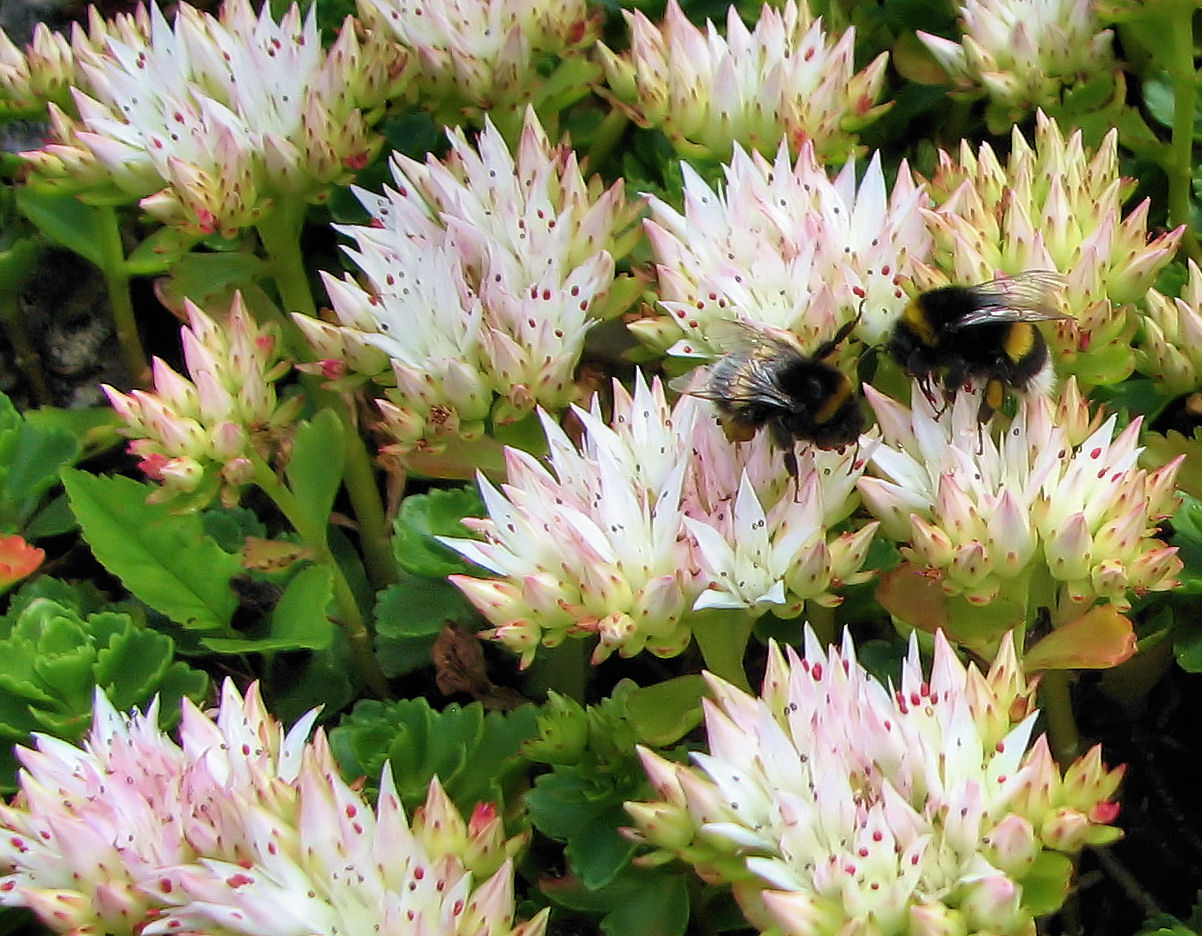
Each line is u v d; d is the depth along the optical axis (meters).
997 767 0.29
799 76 0.37
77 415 0.38
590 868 0.32
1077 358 0.34
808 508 0.31
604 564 0.31
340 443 0.35
